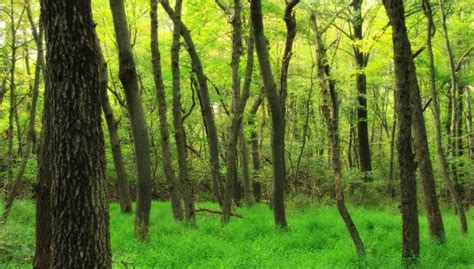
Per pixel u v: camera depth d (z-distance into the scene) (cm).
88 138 441
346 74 1706
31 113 1146
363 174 1988
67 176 435
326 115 840
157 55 1155
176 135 1181
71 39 435
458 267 786
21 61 2245
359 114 2120
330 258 788
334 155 825
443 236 975
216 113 2791
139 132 1029
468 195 2117
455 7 1484
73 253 433
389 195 2102
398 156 798
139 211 1015
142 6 1886
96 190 446
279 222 1098
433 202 983
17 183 1115
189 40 1440
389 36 1327
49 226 554
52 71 440
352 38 1845
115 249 866
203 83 1475
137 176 1026
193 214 1146
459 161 1750
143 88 2100
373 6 1920
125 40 1018
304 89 2169
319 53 856
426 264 759
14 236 838
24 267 729
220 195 1587
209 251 833
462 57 1739
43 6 441
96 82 452
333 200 1752
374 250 855
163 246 886
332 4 1731
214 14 1675
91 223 440
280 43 2203
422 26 1612
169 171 1200
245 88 1188
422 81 2042
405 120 786
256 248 834
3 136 2105
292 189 2091
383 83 1991
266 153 2517
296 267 713
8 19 1798
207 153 2811
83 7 442
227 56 1856
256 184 2197
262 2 1598
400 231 1082
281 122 1112
